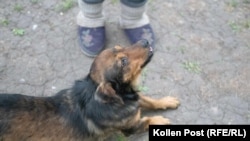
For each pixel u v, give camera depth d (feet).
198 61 7.07
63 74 7.04
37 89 6.90
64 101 5.95
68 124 5.89
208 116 6.57
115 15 7.61
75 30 7.48
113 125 5.95
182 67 7.00
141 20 7.17
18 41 7.39
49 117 5.84
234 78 6.88
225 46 7.22
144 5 6.93
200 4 7.70
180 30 7.41
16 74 7.05
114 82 5.61
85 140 6.04
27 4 7.79
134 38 7.16
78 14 7.39
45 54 7.24
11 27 7.54
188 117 6.57
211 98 6.71
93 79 5.74
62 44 7.34
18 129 5.76
